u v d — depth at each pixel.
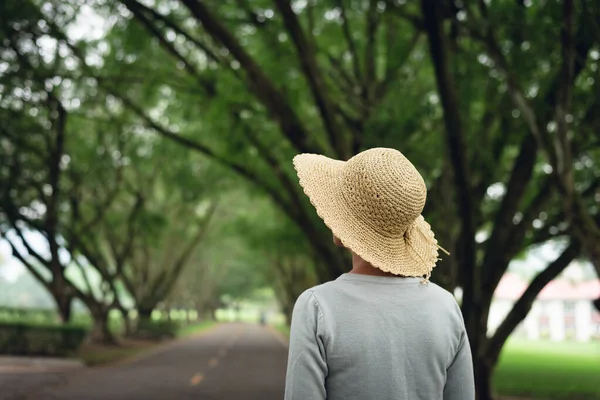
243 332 61.41
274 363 22.28
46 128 20.48
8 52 13.93
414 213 1.88
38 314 42.22
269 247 28.92
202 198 28.41
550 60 9.65
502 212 11.07
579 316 64.75
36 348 21.53
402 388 1.76
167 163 26.56
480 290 10.82
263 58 14.68
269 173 17.80
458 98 9.77
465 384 1.90
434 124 12.58
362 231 1.90
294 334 1.79
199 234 40.09
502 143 11.91
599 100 9.11
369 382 1.74
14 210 20.36
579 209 8.52
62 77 14.84
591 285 64.62
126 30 13.61
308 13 14.04
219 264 71.50
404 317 1.81
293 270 44.47
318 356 1.75
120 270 31.09
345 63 16.89
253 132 14.95
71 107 18.67
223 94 13.67
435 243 2.01
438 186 11.22
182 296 69.81
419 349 1.79
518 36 9.59
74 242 25.39
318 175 2.00
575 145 9.98
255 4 13.54
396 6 11.23
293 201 14.74
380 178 1.85
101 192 30.48
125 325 38.53
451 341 1.86
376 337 1.77
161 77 14.54
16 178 19.58
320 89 11.41
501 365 23.53
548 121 9.64
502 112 10.86
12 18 12.63
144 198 28.31
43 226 21.05
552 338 65.38
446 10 9.38
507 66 9.04
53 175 19.34
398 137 11.14
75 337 22.19
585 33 8.70
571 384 15.74
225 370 18.98
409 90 12.62
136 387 13.86
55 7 13.73
